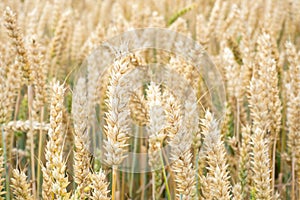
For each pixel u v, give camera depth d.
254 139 0.61
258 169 0.61
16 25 0.74
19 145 0.93
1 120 0.71
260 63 0.72
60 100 0.59
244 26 0.98
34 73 0.76
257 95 0.68
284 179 0.86
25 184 0.61
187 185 0.59
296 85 0.75
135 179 0.87
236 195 0.63
